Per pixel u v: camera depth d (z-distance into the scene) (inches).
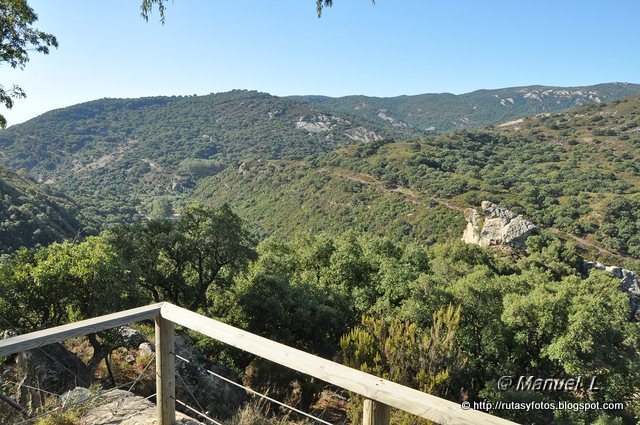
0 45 395.9
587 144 4384.8
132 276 497.4
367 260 947.3
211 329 93.0
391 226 2679.6
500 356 637.9
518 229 2007.9
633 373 547.2
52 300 414.0
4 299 398.6
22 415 162.1
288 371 444.5
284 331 685.3
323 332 719.1
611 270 1808.6
